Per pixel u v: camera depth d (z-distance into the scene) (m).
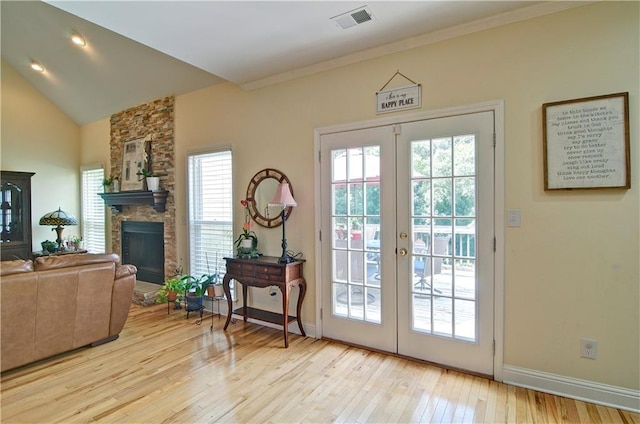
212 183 4.09
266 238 3.62
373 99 2.93
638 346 2.09
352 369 2.64
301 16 2.38
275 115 3.51
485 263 2.50
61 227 5.41
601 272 2.16
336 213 3.17
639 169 2.05
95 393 2.33
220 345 3.12
